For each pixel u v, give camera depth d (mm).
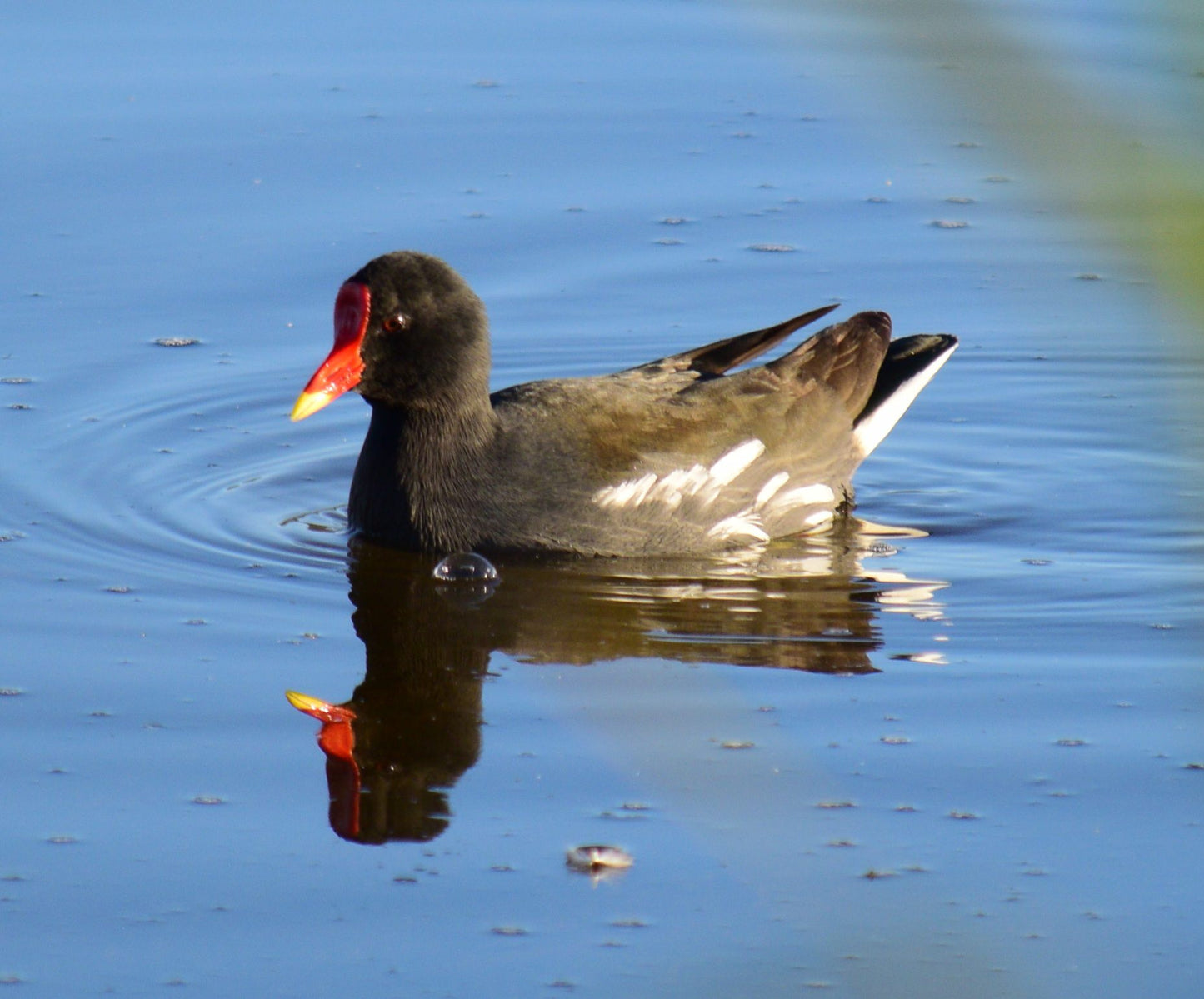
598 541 12086
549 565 11898
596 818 8117
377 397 12203
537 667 9938
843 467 13406
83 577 11398
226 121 20297
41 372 15461
